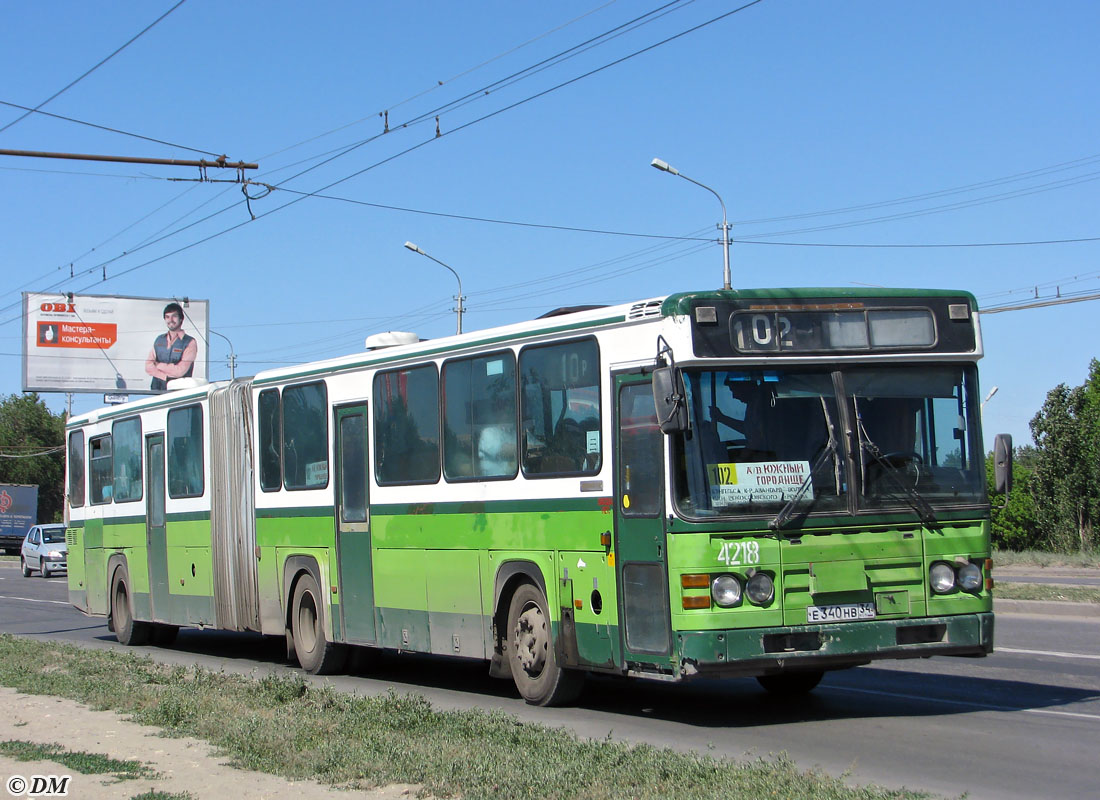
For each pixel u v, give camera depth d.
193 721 10.26
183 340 60.75
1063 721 9.62
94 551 20.42
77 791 7.78
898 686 11.72
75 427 21.53
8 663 15.23
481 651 11.47
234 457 15.92
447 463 11.96
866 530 9.33
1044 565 32.88
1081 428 41.28
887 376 9.63
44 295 57.94
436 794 7.34
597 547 9.99
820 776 7.45
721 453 9.15
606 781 7.31
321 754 8.48
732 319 9.30
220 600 16.20
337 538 13.73
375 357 13.14
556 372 10.59
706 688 12.02
